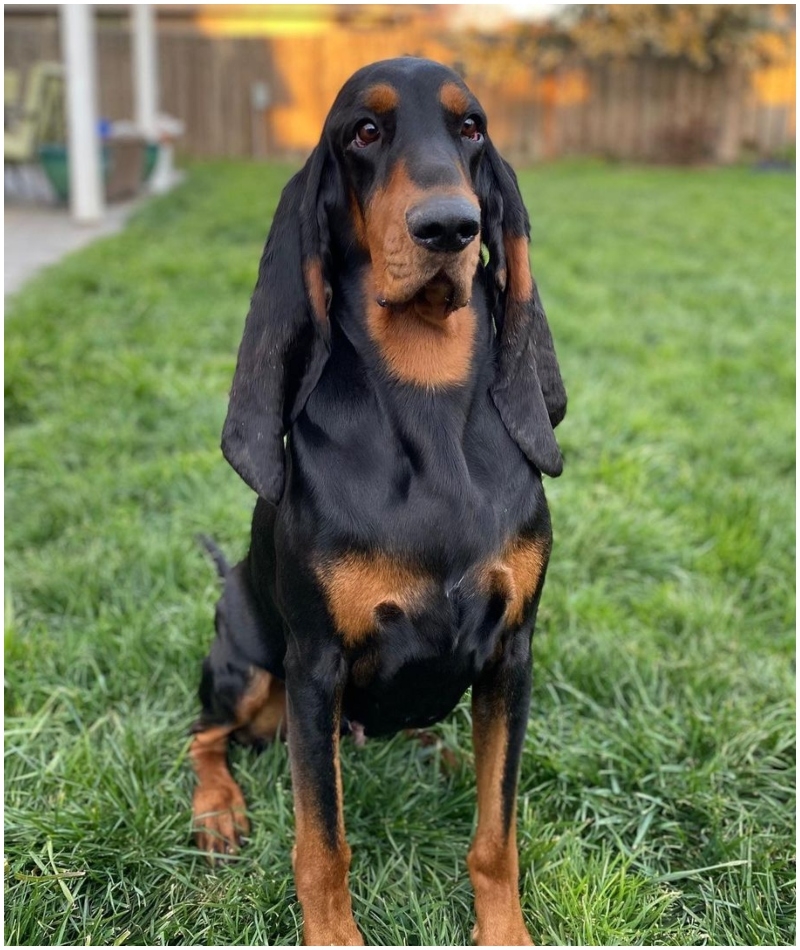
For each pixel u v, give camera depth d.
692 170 5.35
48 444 1.46
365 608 0.65
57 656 1.00
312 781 0.66
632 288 2.54
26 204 3.80
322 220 0.68
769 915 0.73
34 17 5.49
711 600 1.12
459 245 0.59
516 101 5.74
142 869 0.75
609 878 0.73
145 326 2.02
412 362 0.66
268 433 0.68
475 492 0.66
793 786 0.85
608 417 1.59
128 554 1.18
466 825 0.82
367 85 0.64
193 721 0.92
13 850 0.76
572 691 0.95
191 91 5.61
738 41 5.32
